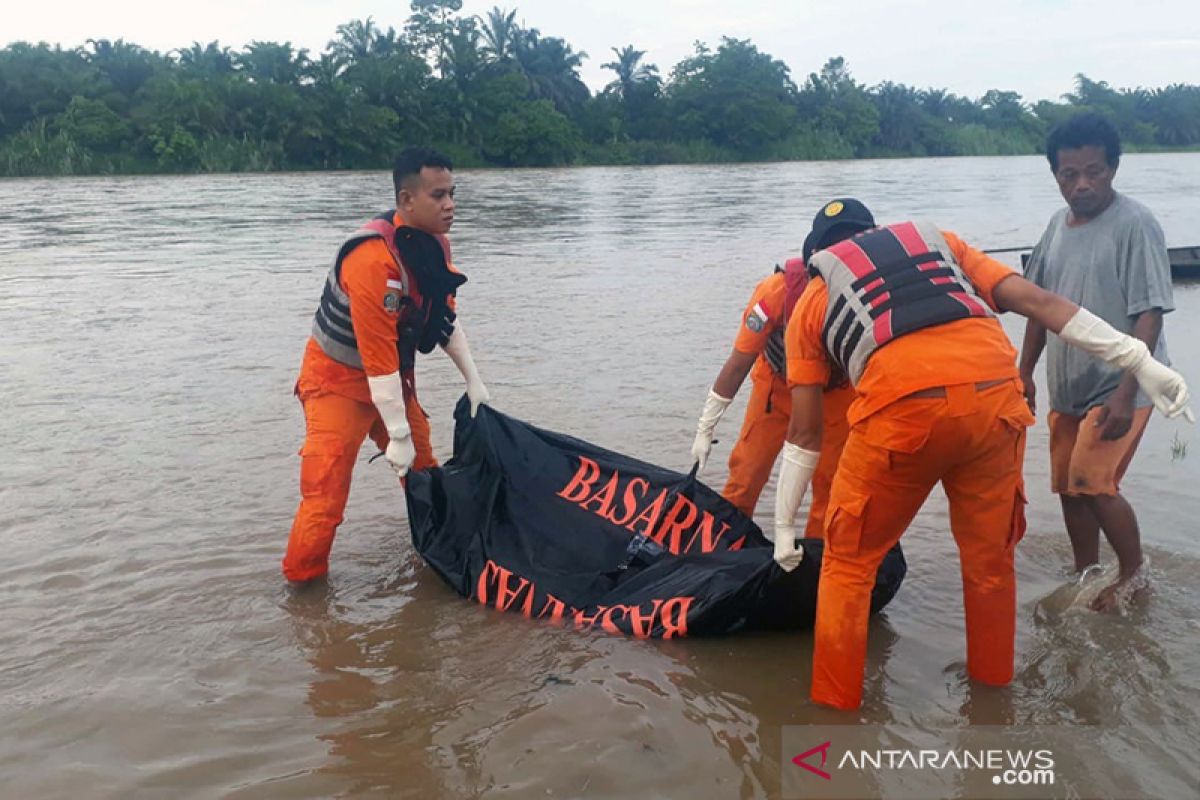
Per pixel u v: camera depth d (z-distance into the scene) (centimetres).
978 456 304
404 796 283
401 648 371
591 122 8812
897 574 379
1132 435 383
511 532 425
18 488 532
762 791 283
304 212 2634
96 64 7381
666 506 416
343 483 432
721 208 2695
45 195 3534
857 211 362
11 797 286
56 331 955
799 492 342
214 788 289
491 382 750
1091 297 388
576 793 283
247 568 439
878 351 297
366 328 418
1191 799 276
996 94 12538
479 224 2200
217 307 1086
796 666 353
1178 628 371
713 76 9188
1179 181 3628
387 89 7569
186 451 593
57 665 358
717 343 880
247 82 7050
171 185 4444
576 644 372
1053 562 436
